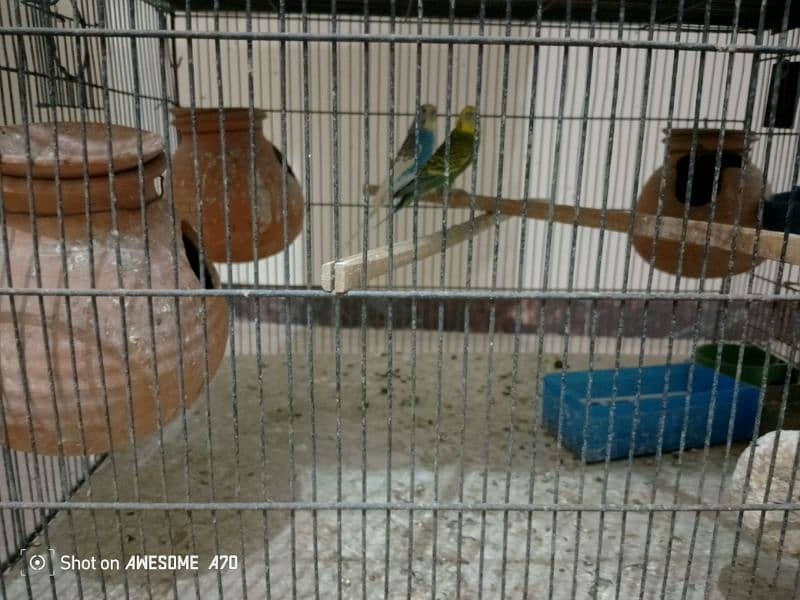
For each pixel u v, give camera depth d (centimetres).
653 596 127
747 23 196
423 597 127
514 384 104
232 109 187
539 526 149
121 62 204
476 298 99
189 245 136
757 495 118
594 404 187
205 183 187
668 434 182
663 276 300
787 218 102
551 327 312
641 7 184
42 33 88
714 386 104
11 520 143
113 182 96
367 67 89
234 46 276
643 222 150
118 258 98
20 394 105
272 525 149
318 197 296
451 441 189
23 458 176
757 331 250
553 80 282
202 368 120
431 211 292
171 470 172
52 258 105
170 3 208
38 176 102
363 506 105
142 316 109
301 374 240
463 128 176
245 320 314
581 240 305
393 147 94
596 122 286
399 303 312
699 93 93
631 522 151
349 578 131
